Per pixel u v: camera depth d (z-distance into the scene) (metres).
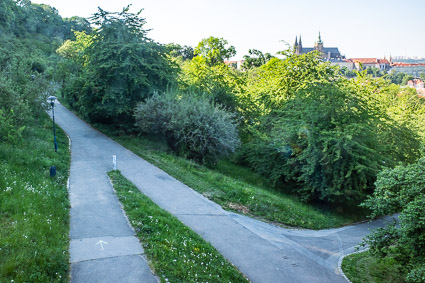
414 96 66.25
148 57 27.59
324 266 11.34
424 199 9.35
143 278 7.85
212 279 8.51
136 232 10.26
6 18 74.56
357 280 10.78
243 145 26.88
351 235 15.89
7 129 17.05
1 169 12.79
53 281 7.20
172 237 10.09
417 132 27.78
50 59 64.38
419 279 8.95
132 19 27.86
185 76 36.28
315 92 21.84
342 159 18.73
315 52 32.34
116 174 16.83
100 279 7.65
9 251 7.55
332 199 19.28
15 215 9.43
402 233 9.91
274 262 10.67
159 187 16.20
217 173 20.50
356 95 21.89
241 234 12.48
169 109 22.45
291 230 14.85
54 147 20.25
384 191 11.03
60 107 41.94
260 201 16.56
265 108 31.17
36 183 12.88
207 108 22.58
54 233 9.20
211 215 13.84
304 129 19.19
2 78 20.23
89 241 9.45
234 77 38.69
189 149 22.44
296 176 21.19
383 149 20.58
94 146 23.39
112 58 25.41
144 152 22.31
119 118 27.56
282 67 32.09
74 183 15.08
